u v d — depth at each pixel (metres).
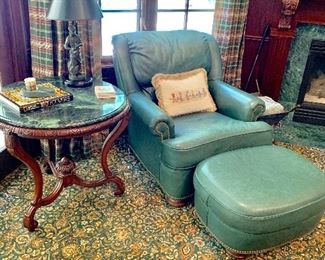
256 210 1.52
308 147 2.90
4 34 2.06
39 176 1.78
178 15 2.85
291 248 1.82
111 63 2.74
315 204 1.61
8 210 1.97
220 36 2.85
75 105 1.74
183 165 1.92
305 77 3.37
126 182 2.29
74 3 1.67
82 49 2.26
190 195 2.06
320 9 3.00
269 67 3.23
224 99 2.39
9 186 2.17
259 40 3.16
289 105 3.47
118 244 1.79
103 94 1.83
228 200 1.58
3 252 1.69
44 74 2.26
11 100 1.65
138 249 1.76
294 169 1.79
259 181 1.68
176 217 2.00
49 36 2.13
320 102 3.47
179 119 2.25
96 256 1.71
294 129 3.25
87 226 1.89
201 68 2.48
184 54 2.43
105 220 1.94
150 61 2.34
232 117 2.33
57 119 1.59
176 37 2.46
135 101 2.17
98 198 2.12
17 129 1.52
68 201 2.07
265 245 1.63
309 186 1.66
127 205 2.08
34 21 2.11
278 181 1.68
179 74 2.37
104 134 2.57
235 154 1.93
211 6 2.96
